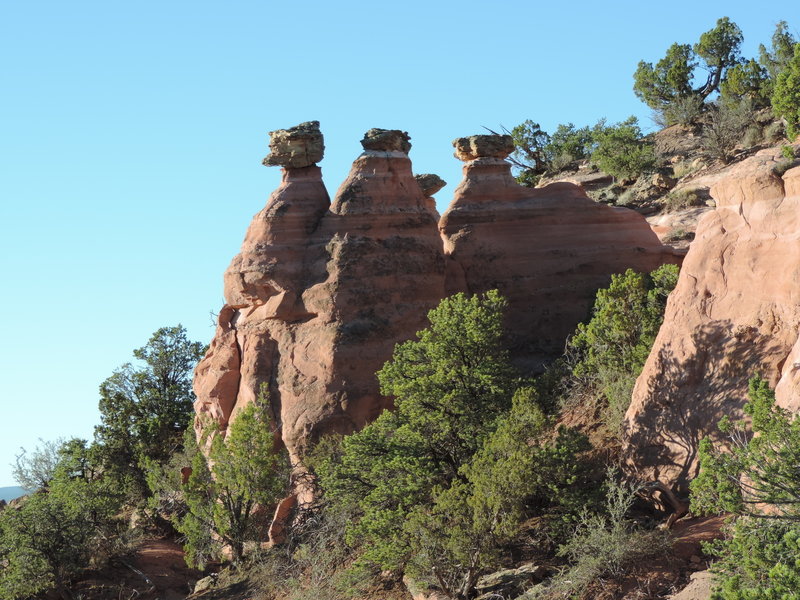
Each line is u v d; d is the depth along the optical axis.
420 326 33.78
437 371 27.02
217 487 30.80
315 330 33.28
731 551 15.70
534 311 36.56
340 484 26.66
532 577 21.31
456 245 37.66
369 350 32.62
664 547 19.59
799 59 38.84
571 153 68.56
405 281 34.00
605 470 23.50
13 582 31.62
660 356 23.36
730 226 23.09
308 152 36.09
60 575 32.44
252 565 29.78
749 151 54.50
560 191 38.34
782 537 14.80
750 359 21.31
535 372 34.81
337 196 35.00
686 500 21.30
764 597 13.53
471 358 27.50
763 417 15.98
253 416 31.45
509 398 26.64
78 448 42.25
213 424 32.41
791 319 20.88
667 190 55.16
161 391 44.66
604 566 19.62
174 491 36.75
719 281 22.84
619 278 28.91
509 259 37.19
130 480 41.34
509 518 21.59
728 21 68.44
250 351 34.22
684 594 17.56
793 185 21.69
